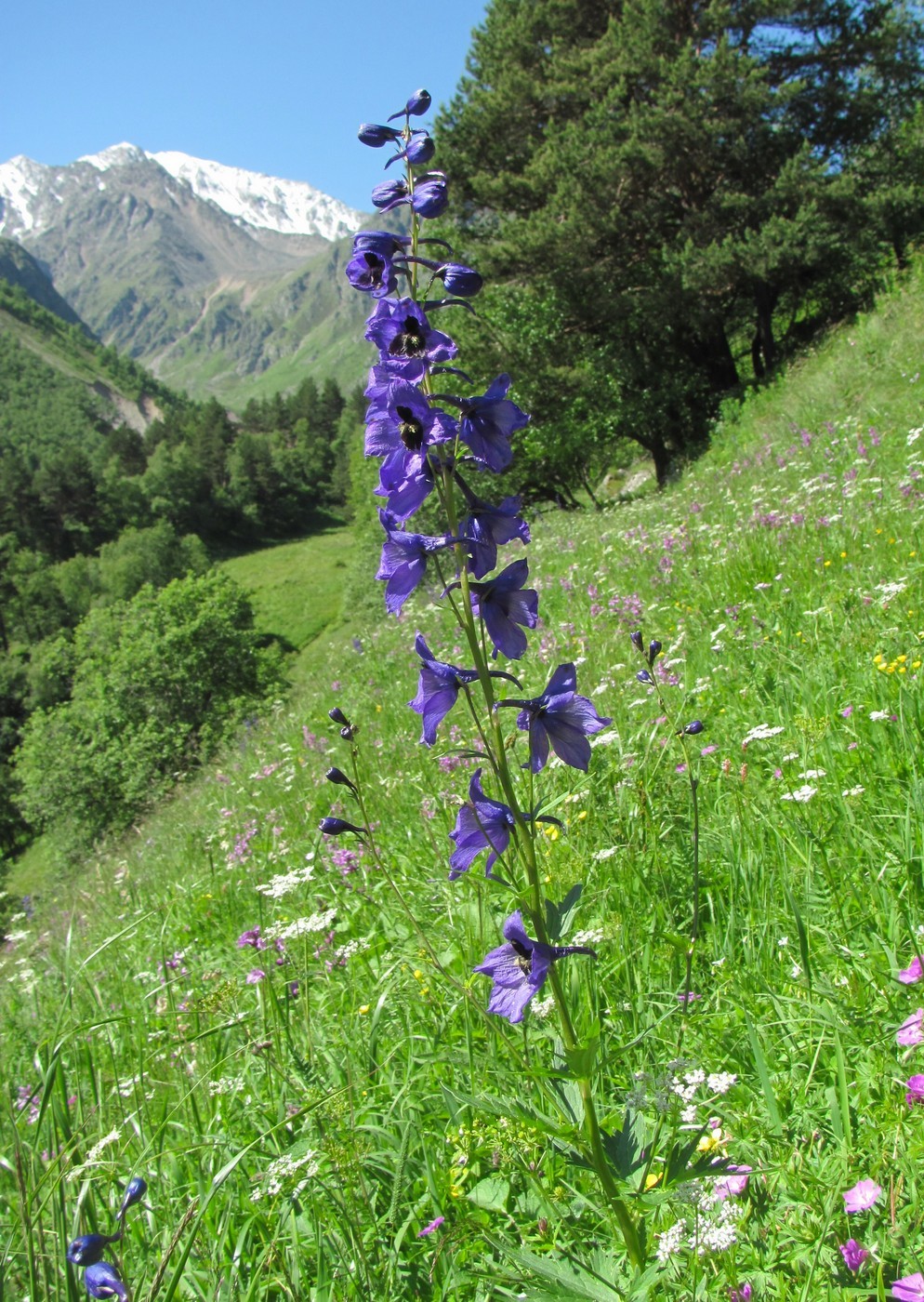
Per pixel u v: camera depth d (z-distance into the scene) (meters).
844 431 12.18
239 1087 3.42
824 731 3.97
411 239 2.42
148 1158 3.00
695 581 7.93
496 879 2.09
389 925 4.38
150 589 38.19
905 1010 2.55
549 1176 2.54
